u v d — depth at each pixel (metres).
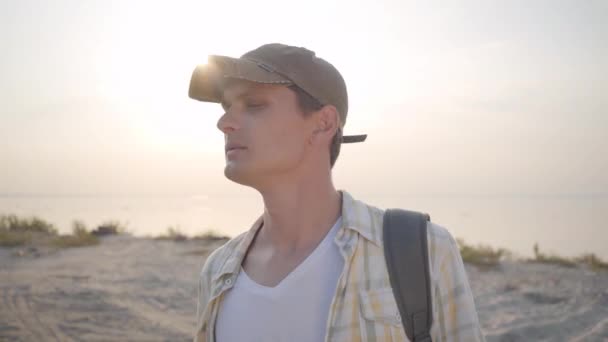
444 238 1.46
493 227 45.19
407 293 1.37
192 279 10.77
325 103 1.56
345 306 1.37
